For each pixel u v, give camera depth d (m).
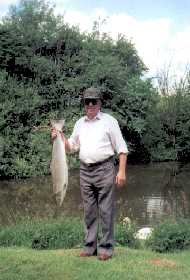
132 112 39.75
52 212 19.94
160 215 19.55
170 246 10.87
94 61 39.06
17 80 36.69
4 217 18.80
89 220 7.88
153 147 42.12
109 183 7.62
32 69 36.88
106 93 38.44
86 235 7.92
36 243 10.52
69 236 10.64
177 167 37.72
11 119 33.00
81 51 39.12
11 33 36.19
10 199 23.58
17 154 32.69
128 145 40.66
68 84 36.97
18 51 36.28
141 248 10.95
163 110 42.38
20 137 33.09
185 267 7.96
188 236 10.99
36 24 39.16
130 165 39.44
